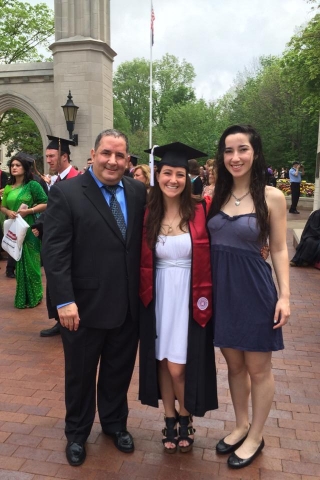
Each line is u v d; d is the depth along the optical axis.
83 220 2.46
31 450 2.76
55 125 15.61
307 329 4.93
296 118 31.64
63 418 3.12
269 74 34.81
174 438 2.77
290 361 4.10
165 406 2.80
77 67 15.01
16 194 5.37
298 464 2.65
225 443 2.76
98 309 2.52
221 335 2.46
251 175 2.46
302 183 21.28
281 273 2.49
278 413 3.20
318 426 3.04
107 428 2.85
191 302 2.53
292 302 5.91
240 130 2.42
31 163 5.46
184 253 2.53
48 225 2.49
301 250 7.96
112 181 2.51
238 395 2.74
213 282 2.53
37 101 15.73
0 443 2.83
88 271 2.50
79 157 15.28
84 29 15.00
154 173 2.55
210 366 2.64
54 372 3.84
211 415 3.19
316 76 13.91
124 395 2.85
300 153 32.25
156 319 2.62
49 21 22.52
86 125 15.15
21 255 5.51
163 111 57.53
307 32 13.40
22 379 3.70
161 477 2.53
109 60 15.95
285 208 2.49
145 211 2.63
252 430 2.68
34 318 5.28
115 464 2.64
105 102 15.67
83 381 2.64
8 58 22.75
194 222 2.52
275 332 2.46
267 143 32.78
